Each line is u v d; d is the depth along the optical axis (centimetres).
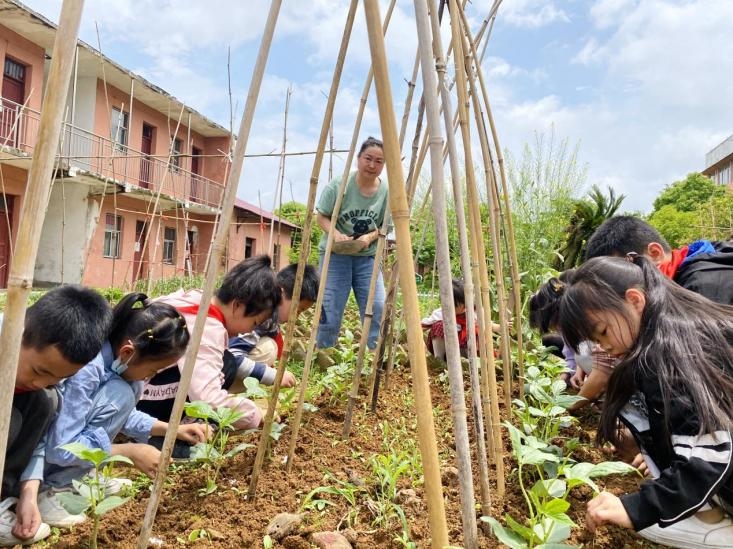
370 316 274
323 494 216
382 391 366
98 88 1459
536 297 306
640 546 190
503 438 271
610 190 812
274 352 392
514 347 418
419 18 133
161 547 177
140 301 223
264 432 210
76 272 1470
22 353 166
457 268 605
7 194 1288
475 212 208
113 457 168
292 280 361
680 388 165
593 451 260
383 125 125
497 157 277
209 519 196
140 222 1706
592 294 183
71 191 1466
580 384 344
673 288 186
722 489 174
